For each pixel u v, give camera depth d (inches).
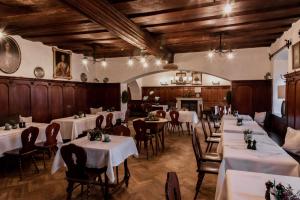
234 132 180.4
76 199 125.8
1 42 218.2
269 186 62.8
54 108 291.7
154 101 606.5
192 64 331.6
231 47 300.5
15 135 170.4
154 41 237.0
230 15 172.2
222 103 552.7
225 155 108.7
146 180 152.4
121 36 184.1
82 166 113.2
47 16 172.9
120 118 341.7
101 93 385.4
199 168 126.0
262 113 288.0
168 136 305.9
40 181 151.9
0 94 220.1
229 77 317.1
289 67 206.1
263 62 301.4
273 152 113.0
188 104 564.1
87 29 211.3
